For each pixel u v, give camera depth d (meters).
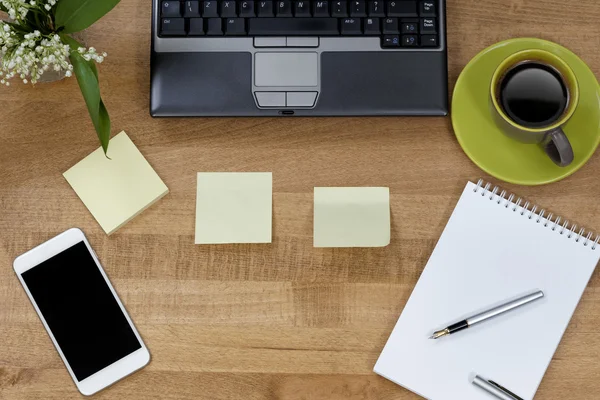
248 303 0.74
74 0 0.65
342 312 0.74
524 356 0.72
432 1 0.74
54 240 0.74
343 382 0.73
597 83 0.76
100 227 0.75
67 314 0.73
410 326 0.73
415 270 0.75
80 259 0.74
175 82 0.75
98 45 0.78
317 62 0.75
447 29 0.78
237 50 0.75
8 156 0.76
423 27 0.74
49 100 0.77
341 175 0.76
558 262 0.74
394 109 0.75
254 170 0.76
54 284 0.73
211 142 0.77
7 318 0.73
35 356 0.73
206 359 0.73
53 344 0.73
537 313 0.73
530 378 0.72
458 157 0.77
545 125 0.70
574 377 0.72
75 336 0.72
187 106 0.75
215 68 0.75
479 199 0.75
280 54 0.75
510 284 0.74
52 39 0.64
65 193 0.75
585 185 0.76
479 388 0.72
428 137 0.77
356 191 0.75
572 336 0.73
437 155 0.77
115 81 0.77
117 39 0.78
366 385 0.73
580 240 0.74
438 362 0.73
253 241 0.74
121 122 0.77
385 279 0.75
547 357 0.72
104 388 0.72
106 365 0.72
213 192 0.75
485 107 0.77
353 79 0.75
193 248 0.75
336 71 0.75
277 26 0.74
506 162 0.75
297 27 0.74
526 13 0.79
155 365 0.73
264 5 0.74
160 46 0.74
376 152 0.77
